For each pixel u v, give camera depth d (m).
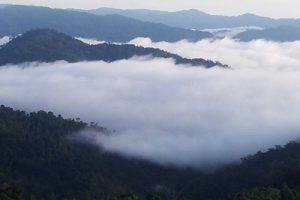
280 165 124.19
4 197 81.00
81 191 125.69
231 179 132.62
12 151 137.75
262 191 89.81
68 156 141.50
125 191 130.62
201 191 134.00
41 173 133.38
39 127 154.38
